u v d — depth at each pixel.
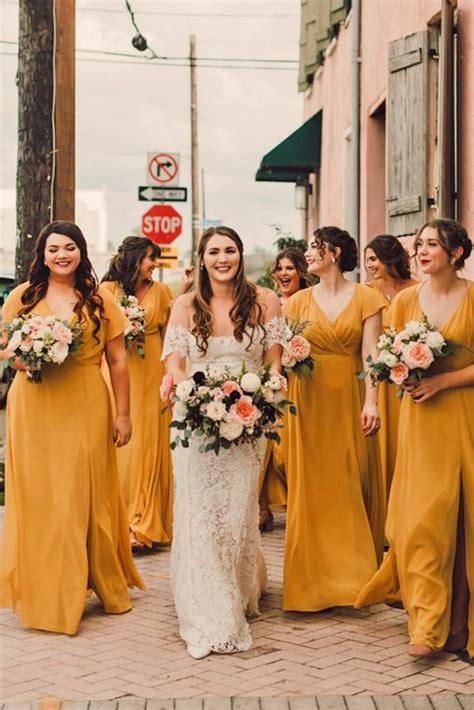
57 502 6.55
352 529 6.94
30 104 10.43
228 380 6.08
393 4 13.52
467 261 9.73
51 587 6.49
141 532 8.42
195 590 6.16
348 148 18.09
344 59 18.30
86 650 6.15
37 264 6.75
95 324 6.73
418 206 11.61
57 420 6.64
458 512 6.04
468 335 6.00
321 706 5.27
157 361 8.77
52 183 10.45
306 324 7.00
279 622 6.63
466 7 9.92
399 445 6.23
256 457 6.38
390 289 8.27
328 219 20.42
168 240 19.52
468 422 6.02
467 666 5.85
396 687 5.54
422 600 5.92
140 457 8.61
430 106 11.54
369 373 6.18
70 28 10.45
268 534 8.94
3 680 5.67
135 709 5.25
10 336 6.61
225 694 5.46
